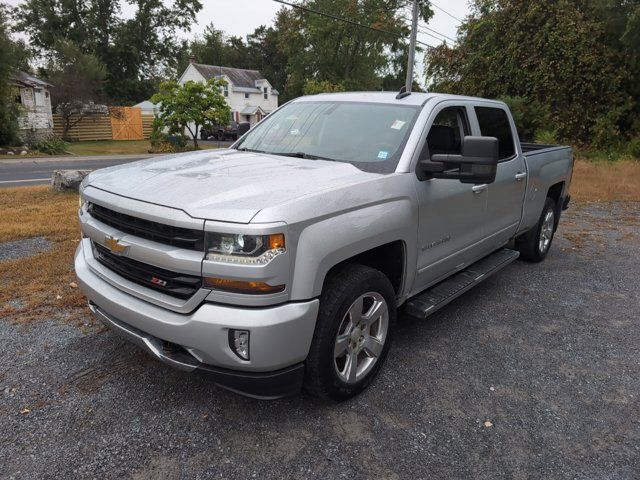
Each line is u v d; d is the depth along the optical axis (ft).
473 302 15.69
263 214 7.75
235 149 13.50
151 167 10.61
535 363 11.89
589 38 63.77
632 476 8.27
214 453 8.36
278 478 7.86
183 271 8.07
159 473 7.88
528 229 18.42
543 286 17.34
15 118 86.99
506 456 8.62
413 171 10.86
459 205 12.47
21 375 10.39
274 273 7.80
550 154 18.85
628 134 64.95
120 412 9.33
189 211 8.03
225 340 7.93
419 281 11.69
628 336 13.52
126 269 9.25
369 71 154.20
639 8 58.03
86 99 125.08
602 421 9.73
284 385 8.56
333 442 8.75
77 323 12.74
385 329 10.46
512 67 69.31
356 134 11.93
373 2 138.92
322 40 146.82
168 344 8.79
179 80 182.70
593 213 30.96
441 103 12.57
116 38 173.06
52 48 156.56
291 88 161.17
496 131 15.11
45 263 16.66
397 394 10.32
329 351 8.98
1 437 8.54
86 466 7.97
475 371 11.40
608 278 18.33
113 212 9.30
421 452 8.61
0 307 13.47
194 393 10.01
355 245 9.10
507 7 69.26
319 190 8.80
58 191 30.71
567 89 65.92
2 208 25.54
